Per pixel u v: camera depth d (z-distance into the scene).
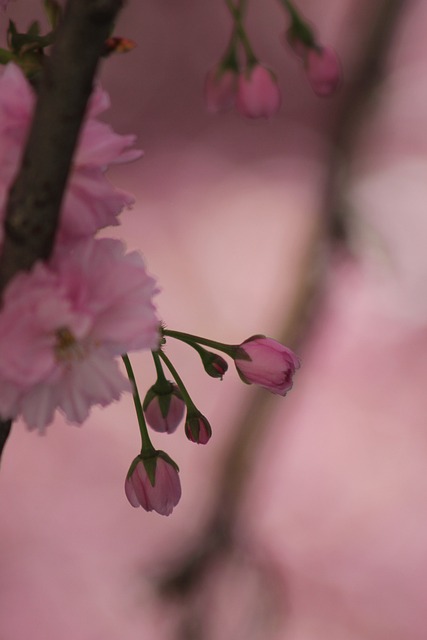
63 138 0.82
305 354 1.68
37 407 0.85
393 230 2.68
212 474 1.75
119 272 0.85
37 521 2.31
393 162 2.88
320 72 0.93
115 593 2.13
